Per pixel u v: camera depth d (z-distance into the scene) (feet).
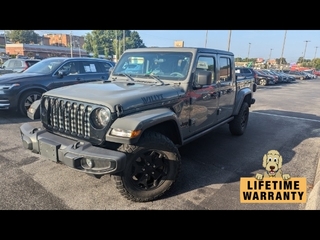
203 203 10.43
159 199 10.65
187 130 12.76
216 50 14.53
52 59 26.45
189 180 12.37
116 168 8.48
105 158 8.46
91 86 11.56
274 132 21.75
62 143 9.64
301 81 113.39
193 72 12.32
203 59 13.15
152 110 10.20
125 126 8.84
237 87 18.04
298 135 20.95
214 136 19.90
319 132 22.04
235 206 10.28
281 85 82.99
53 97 10.65
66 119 10.18
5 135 17.87
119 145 9.82
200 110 13.42
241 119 19.60
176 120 10.72
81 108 9.65
